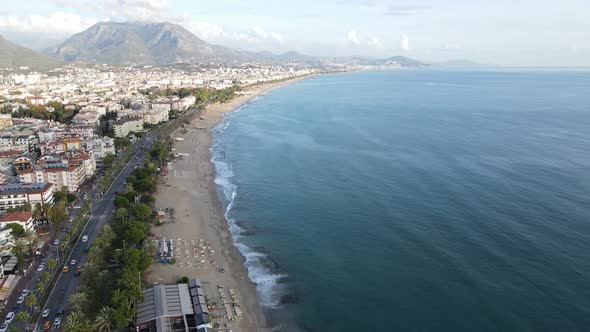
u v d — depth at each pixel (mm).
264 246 188375
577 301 141250
